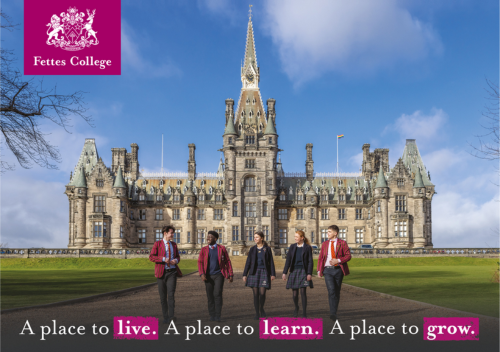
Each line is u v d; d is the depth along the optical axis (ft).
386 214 356.38
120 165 384.47
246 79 391.24
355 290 109.50
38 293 100.07
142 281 137.28
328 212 386.93
